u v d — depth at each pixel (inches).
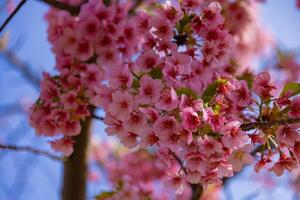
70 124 40.0
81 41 40.1
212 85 34.7
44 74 40.1
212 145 32.9
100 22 39.9
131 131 34.8
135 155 63.4
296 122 32.9
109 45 40.1
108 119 35.7
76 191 48.0
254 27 60.9
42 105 40.1
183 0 38.0
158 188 59.8
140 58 36.6
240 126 33.6
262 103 34.2
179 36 38.4
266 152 34.7
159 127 33.4
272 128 33.7
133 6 48.9
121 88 35.4
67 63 40.6
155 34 38.3
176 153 34.7
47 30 42.3
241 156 33.7
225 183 52.1
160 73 36.1
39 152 44.3
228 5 54.2
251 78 40.6
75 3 52.2
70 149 41.0
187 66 35.4
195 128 32.8
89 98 39.7
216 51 37.8
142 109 33.8
